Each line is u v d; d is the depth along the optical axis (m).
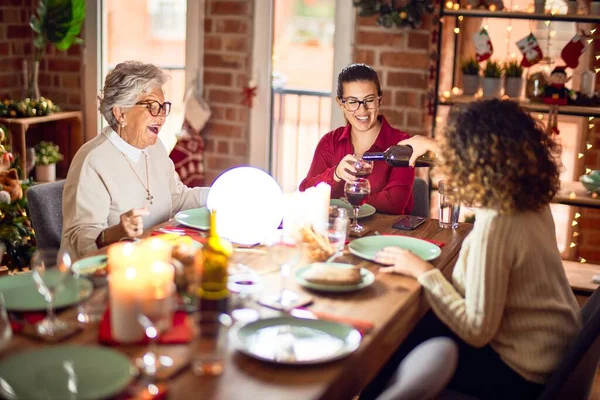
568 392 1.86
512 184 1.85
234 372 1.47
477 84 3.74
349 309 1.81
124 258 1.79
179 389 1.39
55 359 1.44
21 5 4.57
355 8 3.96
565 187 3.75
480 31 3.65
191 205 2.92
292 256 1.82
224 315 1.70
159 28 5.82
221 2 4.24
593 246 4.09
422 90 3.92
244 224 2.26
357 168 2.56
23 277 1.93
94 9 4.50
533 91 3.65
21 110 4.18
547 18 3.53
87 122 4.65
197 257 1.68
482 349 2.08
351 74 2.90
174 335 1.60
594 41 3.91
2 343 1.51
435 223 2.70
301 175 5.80
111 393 1.32
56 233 2.68
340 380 1.50
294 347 1.56
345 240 2.37
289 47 7.09
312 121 6.86
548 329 1.94
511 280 1.92
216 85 4.34
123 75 2.57
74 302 1.74
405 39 3.90
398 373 1.55
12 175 3.60
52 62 4.64
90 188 2.52
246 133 4.34
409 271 2.06
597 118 3.98
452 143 1.92
